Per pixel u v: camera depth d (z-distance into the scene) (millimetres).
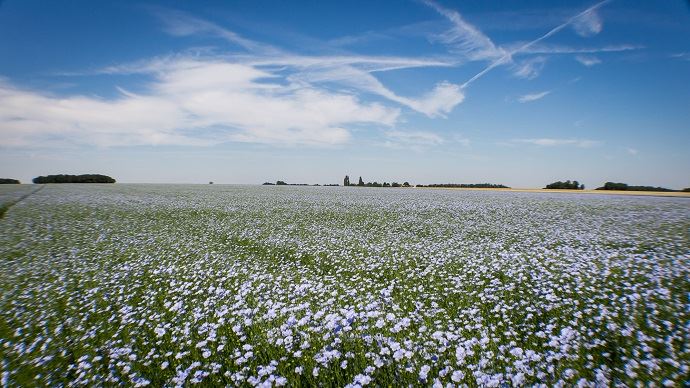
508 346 5418
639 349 5168
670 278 8180
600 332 5781
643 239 13516
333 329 6145
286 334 5992
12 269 10672
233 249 13141
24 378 5191
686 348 5082
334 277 9570
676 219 19672
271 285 8828
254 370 5156
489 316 6641
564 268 9523
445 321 6523
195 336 6328
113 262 11492
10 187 51594
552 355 5133
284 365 5242
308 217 21922
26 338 6426
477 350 5453
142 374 5223
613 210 25188
